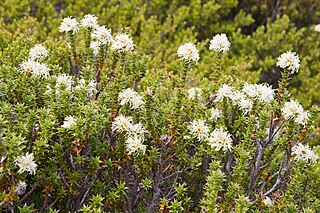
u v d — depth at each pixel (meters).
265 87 0.96
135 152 0.90
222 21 1.68
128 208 0.94
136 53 1.04
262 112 0.95
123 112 0.95
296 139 0.98
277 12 1.80
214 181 0.83
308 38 1.63
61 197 0.89
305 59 1.54
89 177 0.92
